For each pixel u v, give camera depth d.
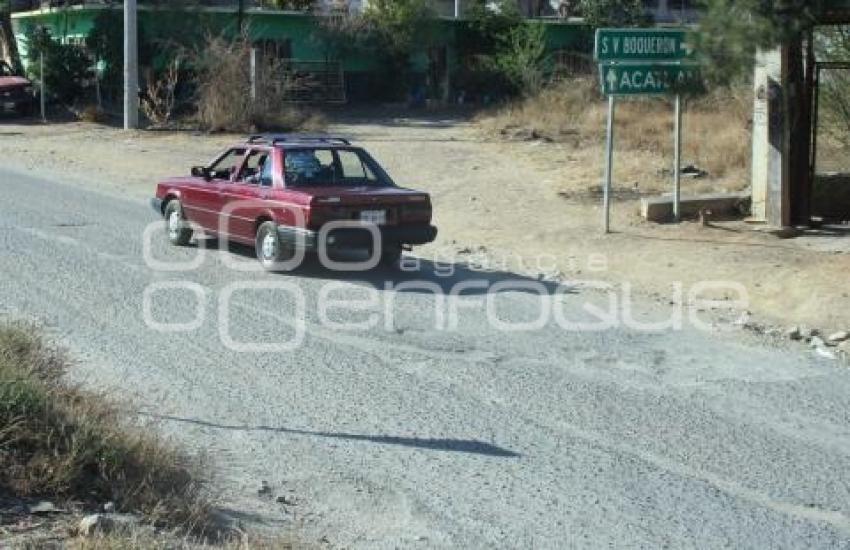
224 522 6.61
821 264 15.15
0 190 23.06
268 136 16.30
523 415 9.10
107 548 5.50
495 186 23.91
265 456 8.00
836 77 21.06
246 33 37.72
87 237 17.34
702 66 15.19
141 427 7.60
